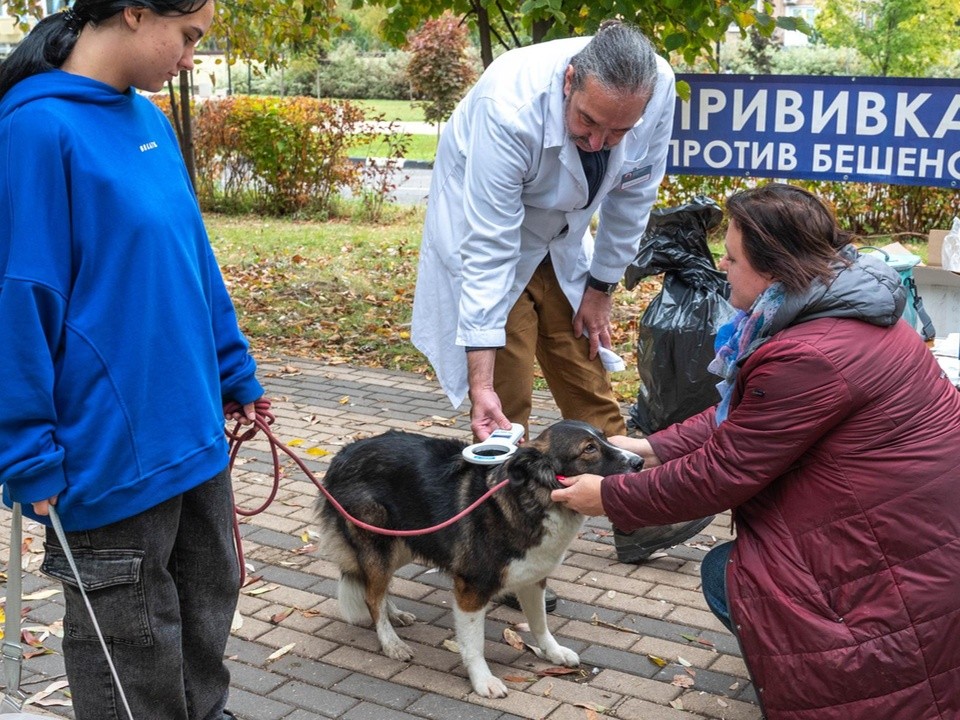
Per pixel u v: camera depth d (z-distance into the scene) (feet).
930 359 9.21
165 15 7.75
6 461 7.48
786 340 8.91
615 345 26.73
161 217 8.08
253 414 10.00
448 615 13.48
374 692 11.56
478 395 12.48
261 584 14.33
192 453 8.41
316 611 13.55
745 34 21.95
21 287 7.36
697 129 18.74
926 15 64.75
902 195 39.11
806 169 18.19
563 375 14.30
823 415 8.71
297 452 19.66
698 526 14.34
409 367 25.58
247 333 29.09
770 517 9.27
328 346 27.61
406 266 38.40
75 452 7.86
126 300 7.86
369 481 12.09
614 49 10.96
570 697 11.42
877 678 8.63
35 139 7.43
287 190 53.31
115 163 7.80
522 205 12.57
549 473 10.77
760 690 9.24
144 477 8.09
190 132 34.04
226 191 54.65
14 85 7.85
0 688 11.50
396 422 21.36
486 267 12.41
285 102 53.11
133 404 7.98
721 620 10.49
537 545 11.07
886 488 8.66
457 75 63.31
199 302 8.60
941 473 8.67
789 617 8.92
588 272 13.98
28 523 16.39
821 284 8.91
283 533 16.07
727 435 9.18
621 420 14.58
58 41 7.88
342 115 53.21
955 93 16.76
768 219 9.11
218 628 9.45
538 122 11.98
